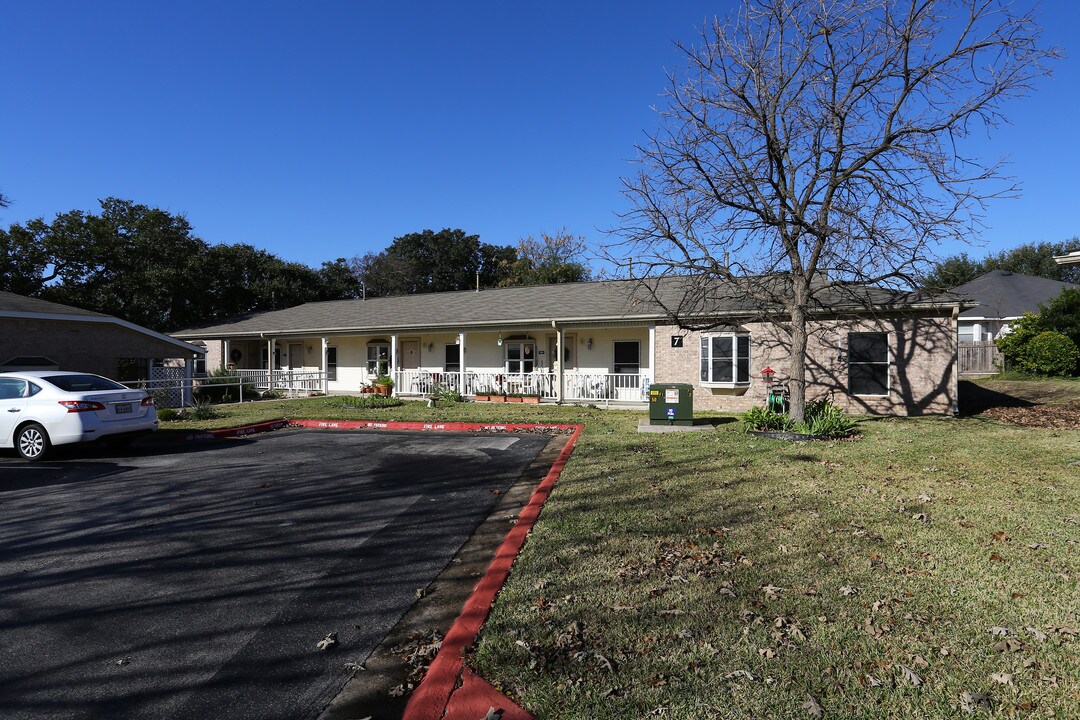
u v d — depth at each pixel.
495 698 2.71
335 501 6.58
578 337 18.94
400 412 15.48
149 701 2.84
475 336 20.83
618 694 2.72
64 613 3.81
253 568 4.58
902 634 3.19
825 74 9.88
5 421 9.38
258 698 2.87
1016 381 20.17
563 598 3.70
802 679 2.80
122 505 6.50
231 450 10.27
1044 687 2.70
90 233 28.19
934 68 9.20
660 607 3.56
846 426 9.96
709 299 13.47
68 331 16.80
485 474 7.93
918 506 5.55
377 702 2.85
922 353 13.66
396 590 4.14
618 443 9.70
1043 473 6.86
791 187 10.27
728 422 12.55
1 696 2.89
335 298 38.97
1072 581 3.80
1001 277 31.03
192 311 31.33
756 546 4.53
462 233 58.88
